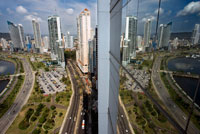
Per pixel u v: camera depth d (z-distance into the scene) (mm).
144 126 2195
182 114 1255
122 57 3709
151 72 1995
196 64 1052
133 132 2652
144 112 2232
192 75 1118
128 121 3055
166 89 1542
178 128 1331
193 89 1102
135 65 2752
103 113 6406
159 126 1699
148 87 2088
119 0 4055
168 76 1472
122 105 3705
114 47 4793
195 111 1071
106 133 6605
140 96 2467
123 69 3646
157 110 1787
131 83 2994
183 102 1241
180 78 1255
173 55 1422
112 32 5148
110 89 5805
